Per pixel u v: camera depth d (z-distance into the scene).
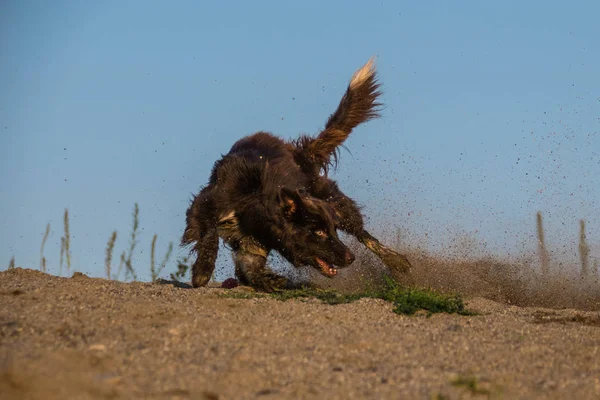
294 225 14.47
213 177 15.73
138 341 8.48
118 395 6.40
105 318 9.65
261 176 14.75
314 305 11.88
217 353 8.04
